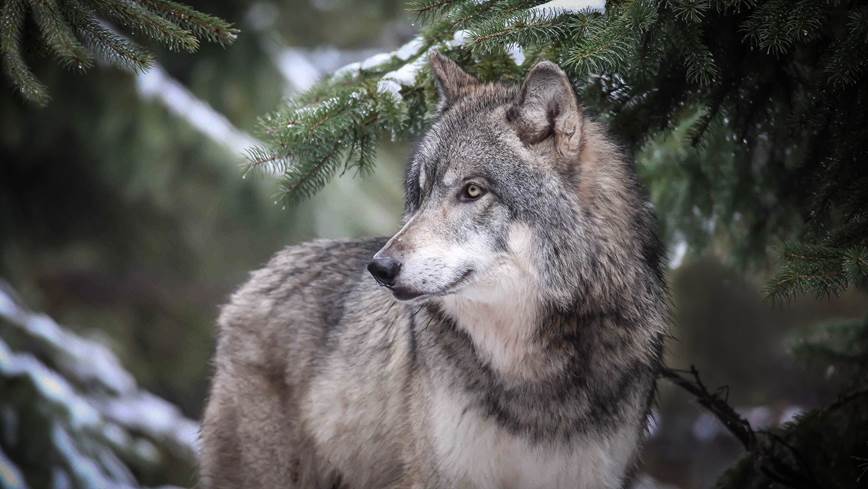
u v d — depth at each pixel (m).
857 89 7.48
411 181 8.09
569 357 7.43
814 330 10.42
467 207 7.43
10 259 20.36
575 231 7.39
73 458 12.38
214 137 19.33
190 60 19.70
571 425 7.41
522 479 7.55
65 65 7.74
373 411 8.34
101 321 24.55
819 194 7.46
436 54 7.92
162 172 19.17
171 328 25.20
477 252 7.39
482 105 7.76
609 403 7.45
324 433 8.75
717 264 23.81
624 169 7.81
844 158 7.43
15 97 18.28
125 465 14.31
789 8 6.98
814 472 8.54
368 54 27.44
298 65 21.31
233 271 21.00
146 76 19.02
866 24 6.80
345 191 20.42
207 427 9.57
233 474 9.38
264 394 9.23
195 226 20.19
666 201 10.59
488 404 7.46
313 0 27.30
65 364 14.96
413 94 8.29
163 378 24.47
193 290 25.84
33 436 12.25
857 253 6.36
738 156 9.62
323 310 9.10
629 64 7.29
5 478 11.60
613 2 7.28
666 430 26.34
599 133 7.84
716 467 25.42
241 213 19.69
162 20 7.29
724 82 8.16
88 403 14.77
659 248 8.00
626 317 7.52
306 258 9.61
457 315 7.58
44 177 20.14
